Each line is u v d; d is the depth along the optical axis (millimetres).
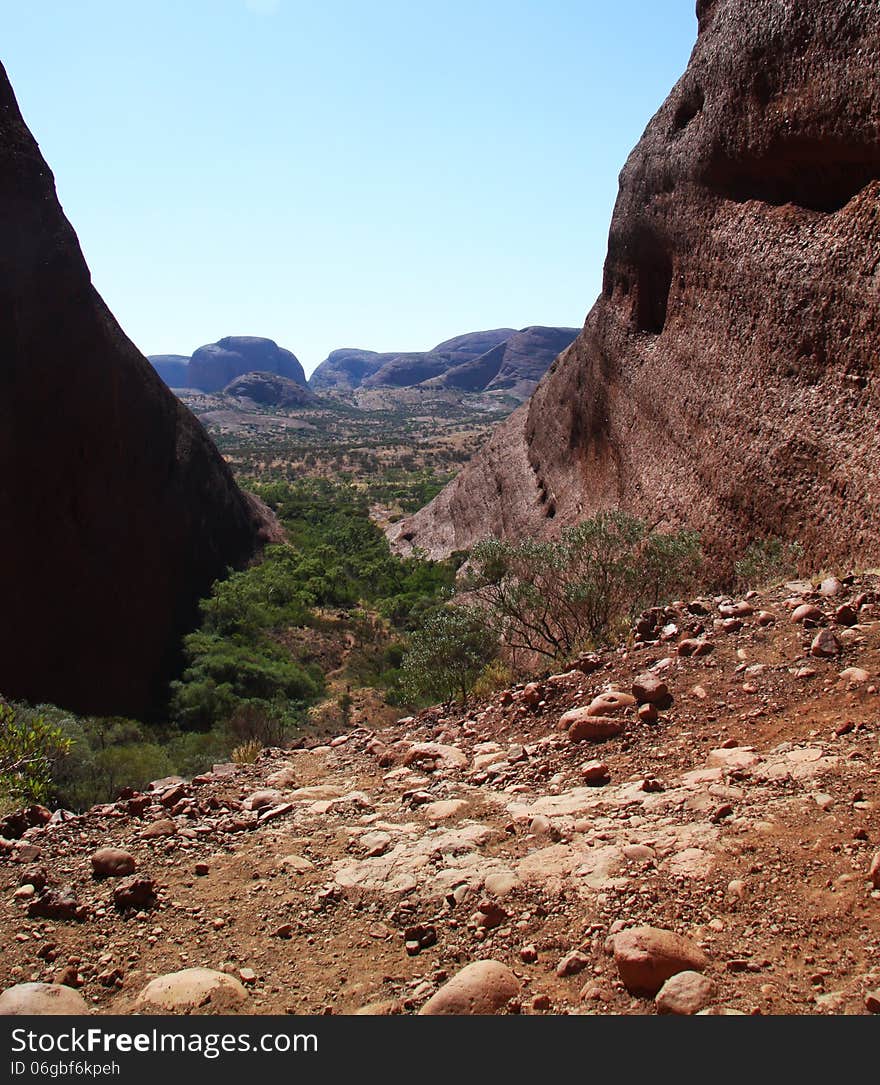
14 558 23062
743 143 14320
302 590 35594
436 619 9531
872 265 10859
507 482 34375
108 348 27562
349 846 4668
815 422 11555
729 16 15031
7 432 23234
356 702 22516
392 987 3188
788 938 2982
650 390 17953
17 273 24406
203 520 34781
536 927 3404
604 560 9977
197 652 27391
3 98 26172
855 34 11438
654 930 2990
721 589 13203
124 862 4512
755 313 13633
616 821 4223
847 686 5238
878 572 8305
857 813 3734
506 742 6262
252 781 6621
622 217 20375
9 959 3656
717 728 5246
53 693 23469
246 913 3965
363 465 105375
